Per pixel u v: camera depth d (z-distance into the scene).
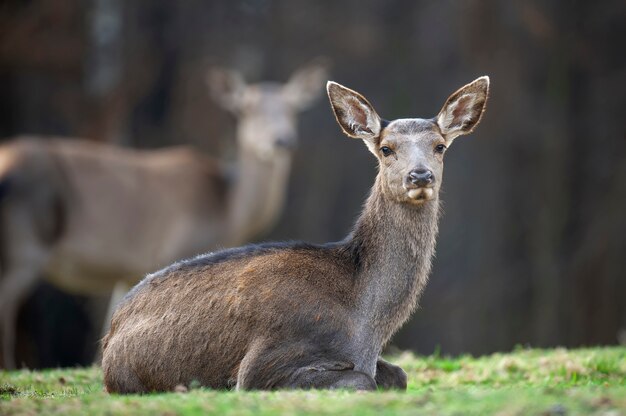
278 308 8.86
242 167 17.78
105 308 23.92
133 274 17.03
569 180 29.06
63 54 27.03
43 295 25.11
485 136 29.09
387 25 31.25
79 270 16.88
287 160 17.98
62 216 16.53
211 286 9.13
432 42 30.89
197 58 29.91
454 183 30.47
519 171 29.58
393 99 30.94
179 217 17.12
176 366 9.05
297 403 7.45
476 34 28.64
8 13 27.00
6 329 16.14
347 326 8.98
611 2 29.03
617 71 29.36
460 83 30.47
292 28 30.97
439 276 30.28
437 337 29.48
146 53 28.45
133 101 27.75
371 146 9.91
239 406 7.44
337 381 8.59
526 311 28.97
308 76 18.39
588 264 28.03
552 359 11.69
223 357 8.95
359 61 31.11
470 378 11.01
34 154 16.53
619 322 27.78
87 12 27.38
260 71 30.78
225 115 28.98
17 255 16.27
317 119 30.50
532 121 29.05
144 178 17.05
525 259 29.36
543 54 29.16
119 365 9.26
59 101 27.20
